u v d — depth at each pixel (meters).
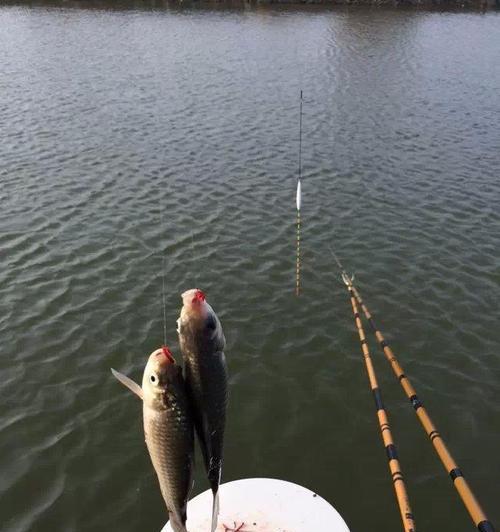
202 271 11.55
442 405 8.43
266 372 9.03
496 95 24.78
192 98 23.27
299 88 25.25
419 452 7.66
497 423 8.13
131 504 6.91
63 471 7.29
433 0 52.22
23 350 9.23
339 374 9.01
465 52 33.25
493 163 17.53
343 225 13.54
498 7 52.12
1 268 11.30
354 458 7.61
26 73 26.02
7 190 14.66
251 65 29.14
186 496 2.59
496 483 7.24
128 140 18.47
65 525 6.66
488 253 12.44
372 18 44.94
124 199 14.43
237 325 10.03
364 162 17.39
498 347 9.59
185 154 17.53
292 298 10.80
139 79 25.75
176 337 9.64
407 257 12.25
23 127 19.23
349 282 10.24
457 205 14.70
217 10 47.81
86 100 22.39
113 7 47.91
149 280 11.16
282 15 45.91
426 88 25.64
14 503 6.88
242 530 4.92
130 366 9.02
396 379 8.89
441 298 10.88
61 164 16.41
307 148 18.38
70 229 12.86
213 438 2.50
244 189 15.29
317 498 5.25
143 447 7.64
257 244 12.60
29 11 44.62
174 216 13.69
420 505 6.95
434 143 19.16
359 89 25.31
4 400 8.30
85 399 8.36
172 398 2.40
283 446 7.78
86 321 9.94
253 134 19.50
